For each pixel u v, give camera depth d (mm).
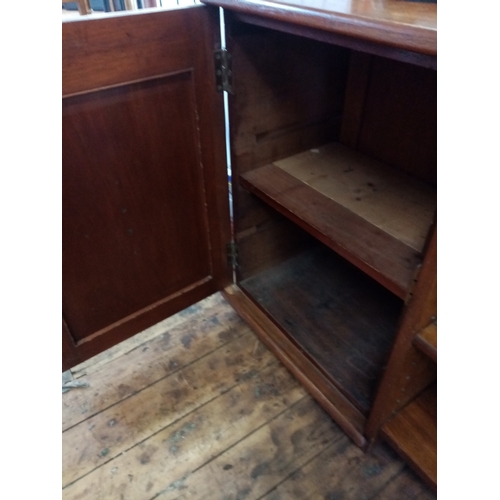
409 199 984
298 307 1282
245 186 1100
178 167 967
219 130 992
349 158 1166
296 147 1173
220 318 1289
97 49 717
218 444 974
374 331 1206
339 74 1116
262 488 897
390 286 746
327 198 991
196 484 906
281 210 982
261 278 1388
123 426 1009
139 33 748
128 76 776
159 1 1495
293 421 1019
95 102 770
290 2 652
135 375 1123
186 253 1130
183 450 963
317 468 930
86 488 901
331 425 1011
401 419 906
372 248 821
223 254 1235
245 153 1075
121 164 868
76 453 958
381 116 1095
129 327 1115
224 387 1094
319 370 1089
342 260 1460
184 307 1225
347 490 893
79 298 971
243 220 1207
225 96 957
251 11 711
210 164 1023
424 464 830
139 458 950
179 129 917
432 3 625
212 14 822
